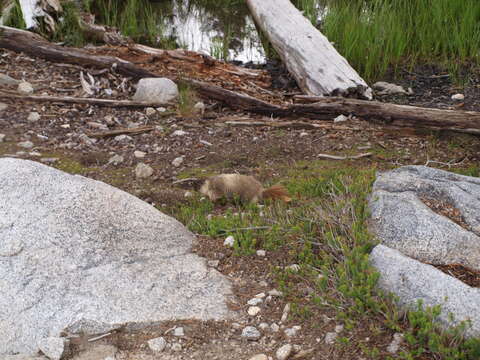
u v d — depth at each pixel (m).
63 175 3.33
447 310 2.53
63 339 2.58
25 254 2.92
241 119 5.44
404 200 3.21
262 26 7.41
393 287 2.71
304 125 5.29
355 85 5.65
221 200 3.98
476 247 2.94
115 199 3.29
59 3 7.24
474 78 6.45
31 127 5.12
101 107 5.53
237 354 2.61
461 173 4.32
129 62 6.07
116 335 2.69
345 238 3.11
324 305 2.78
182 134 5.12
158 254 3.11
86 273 2.89
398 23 6.94
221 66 6.45
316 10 8.16
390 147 4.91
